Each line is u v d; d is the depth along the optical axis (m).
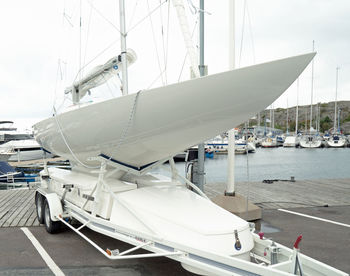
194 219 2.97
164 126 3.21
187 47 3.31
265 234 4.77
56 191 5.11
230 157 5.57
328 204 6.70
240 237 2.81
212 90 2.78
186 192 3.75
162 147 3.57
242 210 5.36
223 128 3.26
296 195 7.61
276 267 2.30
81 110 3.82
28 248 4.12
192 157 5.64
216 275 2.60
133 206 3.29
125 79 4.26
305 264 2.37
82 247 4.14
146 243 2.96
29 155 22.23
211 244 2.68
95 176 4.53
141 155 3.75
